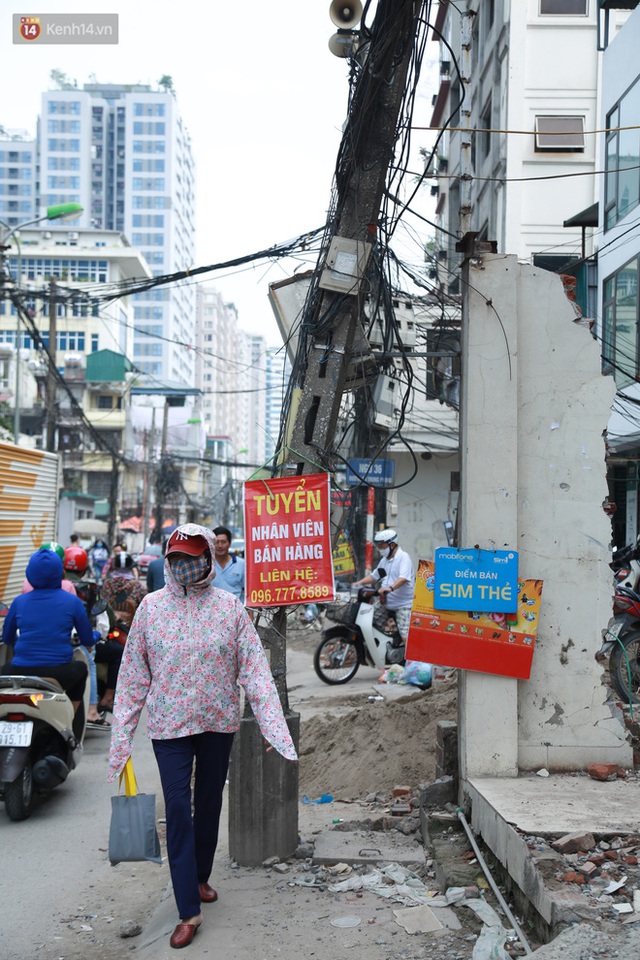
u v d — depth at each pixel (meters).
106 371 52.56
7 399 48.50
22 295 16.16
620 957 3.02
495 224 23.75
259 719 4.12
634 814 4.15
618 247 16.53
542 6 22.89
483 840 4.47
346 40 5.24
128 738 4.11
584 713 5.04
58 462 14.29
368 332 5.65
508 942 3.65
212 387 132.75
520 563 5.06
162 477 40.50
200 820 4.29
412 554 23.47
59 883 5.09
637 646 7.72
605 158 17.47
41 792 7.06
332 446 5.37
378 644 11.22
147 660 4.19
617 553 8.84
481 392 5.04
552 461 5.10
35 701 6.27
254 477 5.25
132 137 117.44
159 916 4.34
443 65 28.36
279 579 4.96
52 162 116.81
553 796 4.48
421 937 3.84
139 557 30.16
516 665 4.92
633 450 16.95
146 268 73.00
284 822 4.85
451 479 23.61
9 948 4.18
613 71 17.14
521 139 22.77
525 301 5.13
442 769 5.22
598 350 5.12
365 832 5.32
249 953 3.78
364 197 5.16
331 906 4.22
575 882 3.58
